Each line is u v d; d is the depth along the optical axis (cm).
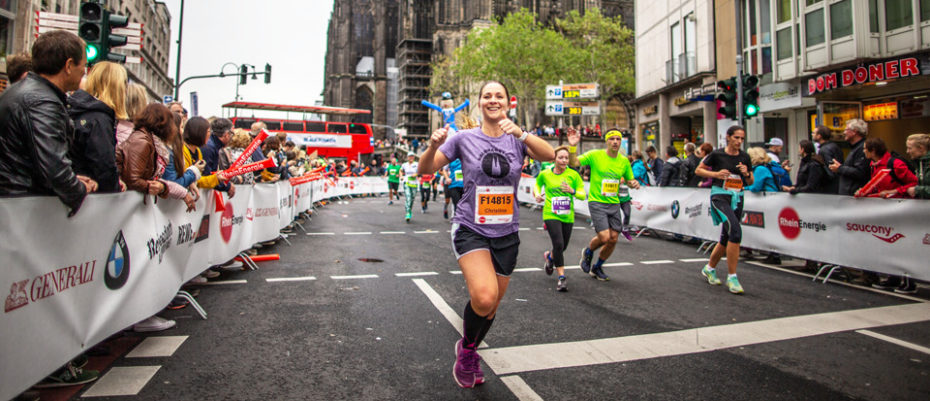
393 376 336
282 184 971
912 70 1245
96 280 318
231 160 780
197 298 527
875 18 1370
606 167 656
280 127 3788
